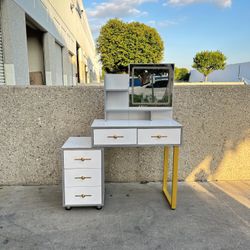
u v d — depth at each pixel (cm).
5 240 159
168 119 226
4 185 245
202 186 250
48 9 550
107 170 256
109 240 160
